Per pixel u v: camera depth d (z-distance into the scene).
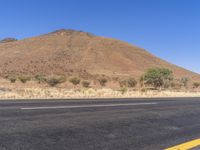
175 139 7.82
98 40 162.88
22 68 113.62
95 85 71.25
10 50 146.50
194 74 150.88
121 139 7.45
